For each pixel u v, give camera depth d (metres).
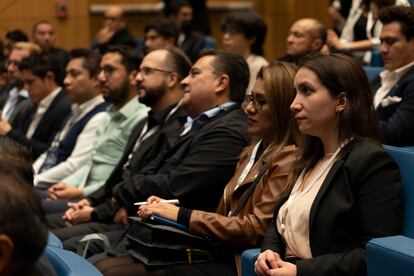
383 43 4.32
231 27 6.56
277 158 3.26
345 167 2.78
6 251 1.39
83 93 5.50
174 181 3.84
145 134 4.58
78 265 2.13
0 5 10.12
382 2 5.75
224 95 4.12
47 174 5.25
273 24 11.95
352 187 2.75
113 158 4.98
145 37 8.14
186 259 3.33
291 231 2.89
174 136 4.29
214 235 3.25
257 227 3.19
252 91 3.44
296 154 3.08
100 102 5.48
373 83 4.56
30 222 1.42
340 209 2.73
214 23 11.98
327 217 2.75
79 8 10.46
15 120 6.90
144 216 3.42
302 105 2.88
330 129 2.89
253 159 3.48
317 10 11.28
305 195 2.89
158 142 4.36
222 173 3.81
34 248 1.42
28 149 2.51
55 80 6.19
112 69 5.02
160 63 4.59
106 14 9.21
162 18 7.83
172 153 4.12
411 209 2.73
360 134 2.88
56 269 2.17
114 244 3.84
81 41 10.51
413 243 2.43
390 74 4.34
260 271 2.78
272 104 3.32
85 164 5.24
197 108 4.16
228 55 4.16
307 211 2.84
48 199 4.94
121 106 5.10
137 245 3.42
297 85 2.92
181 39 8.56
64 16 10.38
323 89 2.86
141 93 4.62
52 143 5.76
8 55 8.96
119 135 4.97
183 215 3.33
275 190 3.20
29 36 10.26
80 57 5.54
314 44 6.23
